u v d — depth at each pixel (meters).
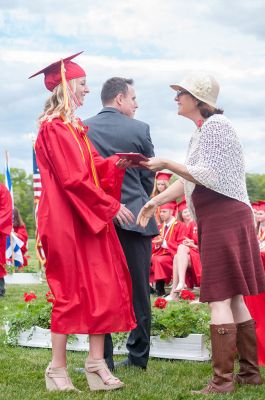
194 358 6.12
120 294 4.93
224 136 4.95
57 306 4.84
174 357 6.19
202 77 5.10
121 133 5.59
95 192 4.83
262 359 6.03
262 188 50.56
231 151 4.96
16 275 14.95
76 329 4.82
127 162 5.03
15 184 71.88
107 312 4.84
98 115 5.74
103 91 5.79
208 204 5.02
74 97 5.16
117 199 5.12
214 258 4.97
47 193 4.91
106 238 4.96
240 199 5.00
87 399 4.73
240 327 5.26
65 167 4.84
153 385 5.17
